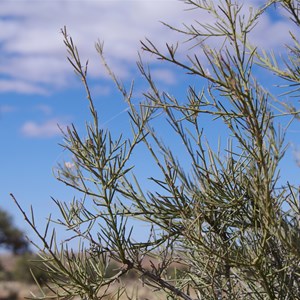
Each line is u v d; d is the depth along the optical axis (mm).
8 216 11391
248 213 983
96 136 995
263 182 875
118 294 983
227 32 976
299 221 919
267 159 873
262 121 864
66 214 983
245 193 976
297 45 1030
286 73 1012
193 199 994
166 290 1067
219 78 882
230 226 996
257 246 911
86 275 967
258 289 982
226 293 986
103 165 991
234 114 917
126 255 1010
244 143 890
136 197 1026
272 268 949
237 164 996
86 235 980
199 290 1007
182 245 1021
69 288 952
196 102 980
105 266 979
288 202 927
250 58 873
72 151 993
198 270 1059
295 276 949
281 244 937
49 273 944
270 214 861
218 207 1004
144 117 1010
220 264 969
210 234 957
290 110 983
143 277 993
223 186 986
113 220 976
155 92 981
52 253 934
